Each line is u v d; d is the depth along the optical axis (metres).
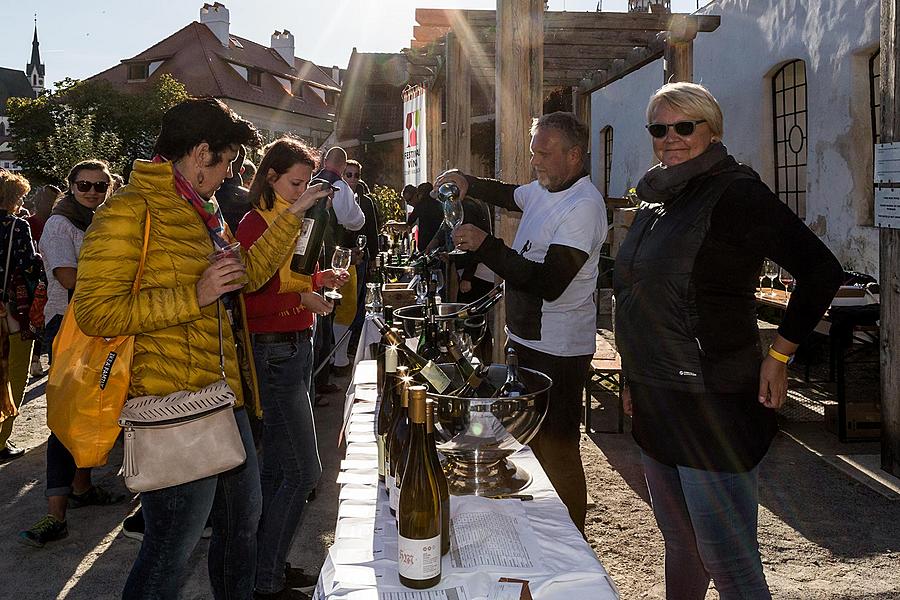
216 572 2.41
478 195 3.62
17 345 4.91
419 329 3.05
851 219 7.66
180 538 2.09
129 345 1.94
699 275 2.04
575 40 7.58
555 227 2.86
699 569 2.35
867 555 3.49
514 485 1.92
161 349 1.99
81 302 1.86
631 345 2.22
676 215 2.11
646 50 7.75
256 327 2.81
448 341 2.58
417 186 8.36
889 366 4.40
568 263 2.75
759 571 2.15
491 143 21.30
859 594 3.13
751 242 1.97
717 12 10.10
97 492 4.23
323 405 6.00
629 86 12.85
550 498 1.85
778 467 4.66
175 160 2.08
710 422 2.06
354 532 1.66
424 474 1.47
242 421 2.36
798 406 5.89
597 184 14.58
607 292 10.12
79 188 4.29
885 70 4.29
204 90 41.62
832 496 4.19
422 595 1.40
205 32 44.91
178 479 1.97
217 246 2.15
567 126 2.87
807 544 3.60
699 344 2.04
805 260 1.93
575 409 3.02
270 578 2.92
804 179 8.72
